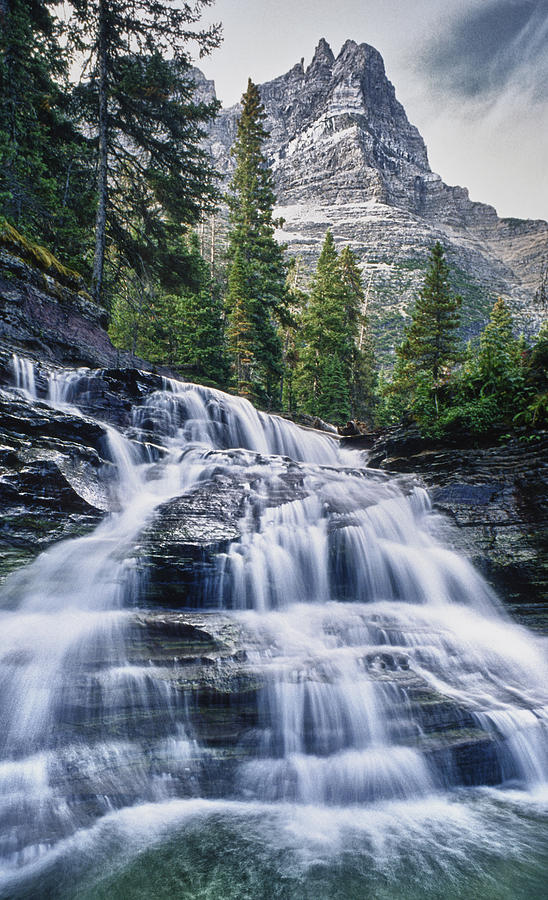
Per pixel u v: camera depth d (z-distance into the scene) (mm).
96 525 8828
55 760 5121
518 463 11945
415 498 11867
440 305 40188
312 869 4273
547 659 7797
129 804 5031
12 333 14883
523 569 9828
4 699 5406
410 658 7109
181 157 24531
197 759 5500
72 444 9773
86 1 21344
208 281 44281
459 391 14664
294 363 55594
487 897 3965
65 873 4176
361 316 60438
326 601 9250
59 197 22516
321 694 6074
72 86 22703
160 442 13422
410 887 4074
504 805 5469
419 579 9852
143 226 26344
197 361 34688
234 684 5953
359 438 19406
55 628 6477
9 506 7938
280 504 10297
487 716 6230
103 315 19469
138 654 6223
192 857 4398
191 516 9297
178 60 23203
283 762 5684
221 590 8195
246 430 17438
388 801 5477
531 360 13812
